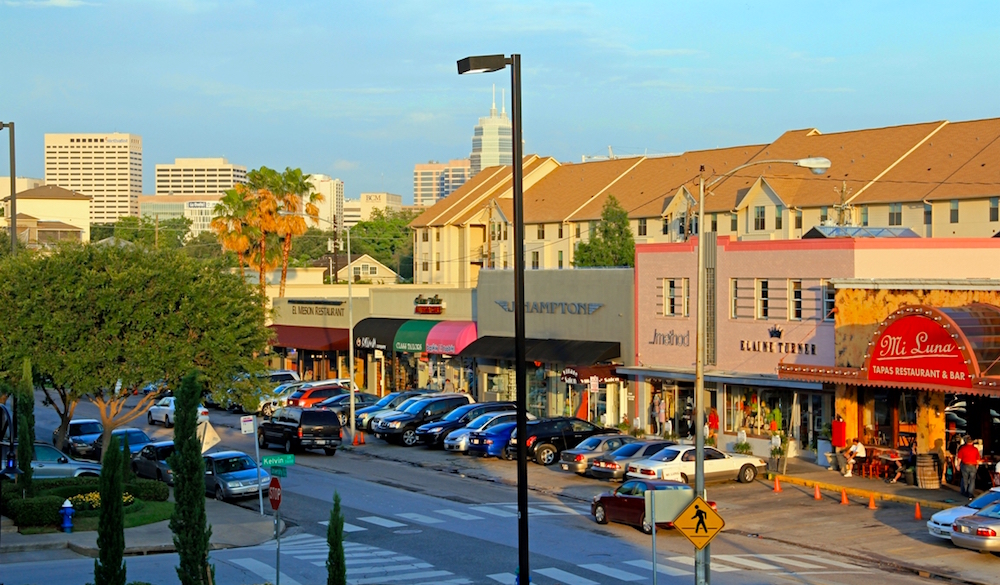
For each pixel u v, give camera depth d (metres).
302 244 157.62
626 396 44.56
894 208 69.75
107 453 17.42
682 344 42.09
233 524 29.36
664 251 42.91
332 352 69.44
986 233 64.62
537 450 40.34
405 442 46.38
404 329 58.62
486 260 102.06
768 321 38.75
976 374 29.12
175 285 35.84
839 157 76.81
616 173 94.94
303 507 32.16
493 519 29.72
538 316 50.03
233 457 35.28
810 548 26.06
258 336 38.66
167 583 21.92
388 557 24.73
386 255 164.88
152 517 29.33
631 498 27.73
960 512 25.70
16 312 34.06
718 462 34.56
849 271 35.94
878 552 25.28
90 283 34.50
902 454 33.75
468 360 55.94
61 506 28.56
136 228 158.38
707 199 80.94
